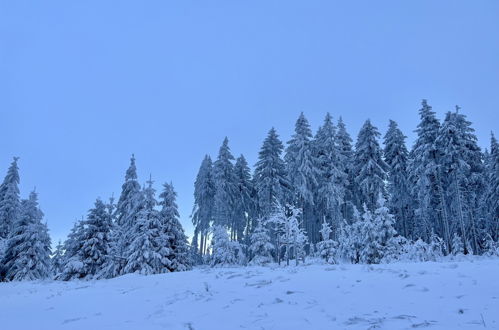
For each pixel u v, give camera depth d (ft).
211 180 143.95
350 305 25.30
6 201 119.65
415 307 23.26
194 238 146.61
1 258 97.30
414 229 124.16
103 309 31.68
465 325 19.21
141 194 94.53
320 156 126.31
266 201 115.65
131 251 85.10
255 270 47.16
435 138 103.45
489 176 115.75
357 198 129.39
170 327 23.57
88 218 98.43
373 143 119.14
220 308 27.71
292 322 22.36
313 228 126.31
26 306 36.88
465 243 91.25
